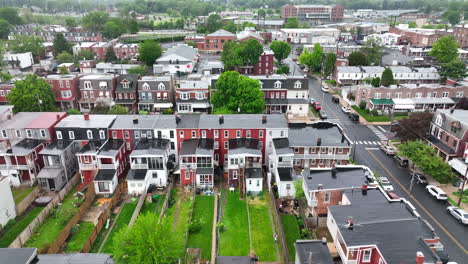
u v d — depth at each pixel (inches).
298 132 2736.2
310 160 2615.7
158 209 2188.7
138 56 5979.3
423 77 4687.5
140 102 3914.9
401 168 2677.2
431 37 7234.3
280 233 1892.2
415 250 1373.0
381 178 2431.1
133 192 2346.2
